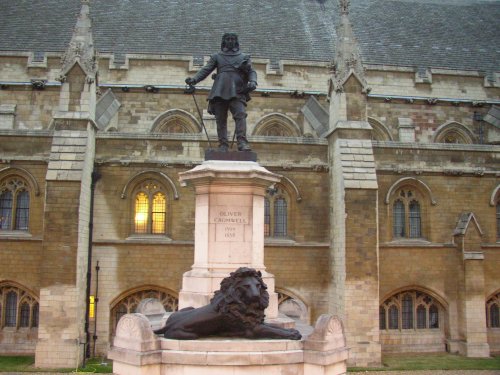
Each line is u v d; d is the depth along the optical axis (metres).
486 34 40.44
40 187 25.62
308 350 11.02
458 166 27.73
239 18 37.41
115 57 32.81
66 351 22.50
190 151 26.44
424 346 26.66
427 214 27.44
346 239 24.28
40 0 36.94
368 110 33.38
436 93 34.06
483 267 26.97
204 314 11.38
